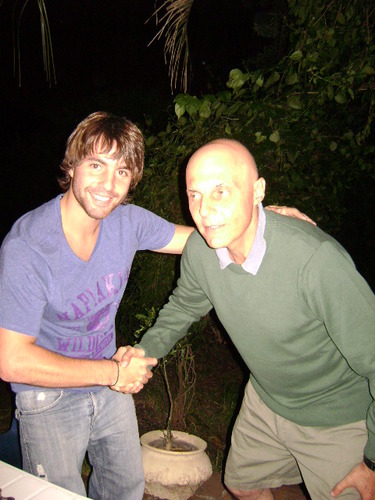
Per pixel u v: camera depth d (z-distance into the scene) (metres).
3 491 1.31
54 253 1.84
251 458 2.34
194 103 3.10
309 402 2.05
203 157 1.77
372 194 5.83
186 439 3.23
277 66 3.35
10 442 2.31
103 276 2.02
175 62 2.74
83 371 1.87
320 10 3.86
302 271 1.80
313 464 2.09
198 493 3.03
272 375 2.08
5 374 1.74
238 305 1.99
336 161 3.69
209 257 2.05
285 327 1.92
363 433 2.00
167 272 3.42
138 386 2.09
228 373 4.86
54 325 1.95
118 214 2.15
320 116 3.55
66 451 2.00
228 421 3.96
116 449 2.18
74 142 1.84
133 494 2.24
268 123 3.18
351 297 1.76
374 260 6.36
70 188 1.92
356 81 3.56
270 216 1.94
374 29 3.84
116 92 9.31
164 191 3.33
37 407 1.94
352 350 1.79
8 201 10.01
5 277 1.74
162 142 3.52
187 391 3.74
